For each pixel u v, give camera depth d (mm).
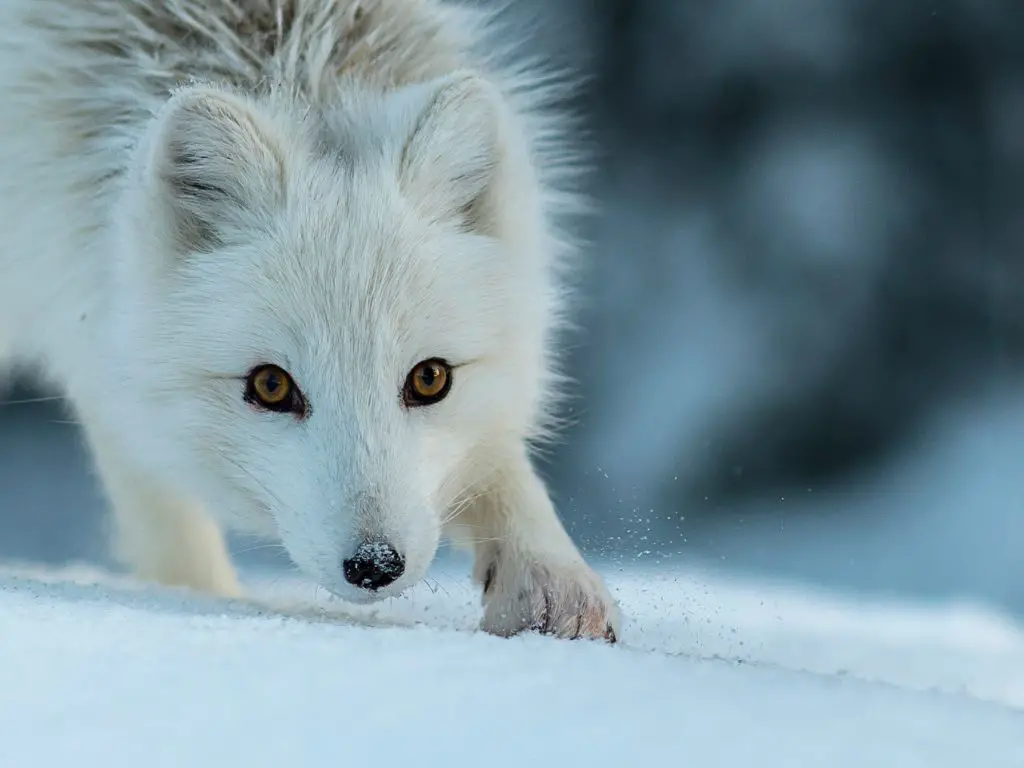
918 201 28625
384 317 7402
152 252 7754
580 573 7922
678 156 29062
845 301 28062
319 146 7902
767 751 3709
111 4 8773
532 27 10773
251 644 4738
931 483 26250
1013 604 23547
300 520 7203
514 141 8211
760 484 26906
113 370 8297
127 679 4141
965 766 3752
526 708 3975
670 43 29312
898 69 29203
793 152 28859
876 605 18219
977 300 28094
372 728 3711
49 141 8812
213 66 8602
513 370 8141
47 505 24234
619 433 27375
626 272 28500
